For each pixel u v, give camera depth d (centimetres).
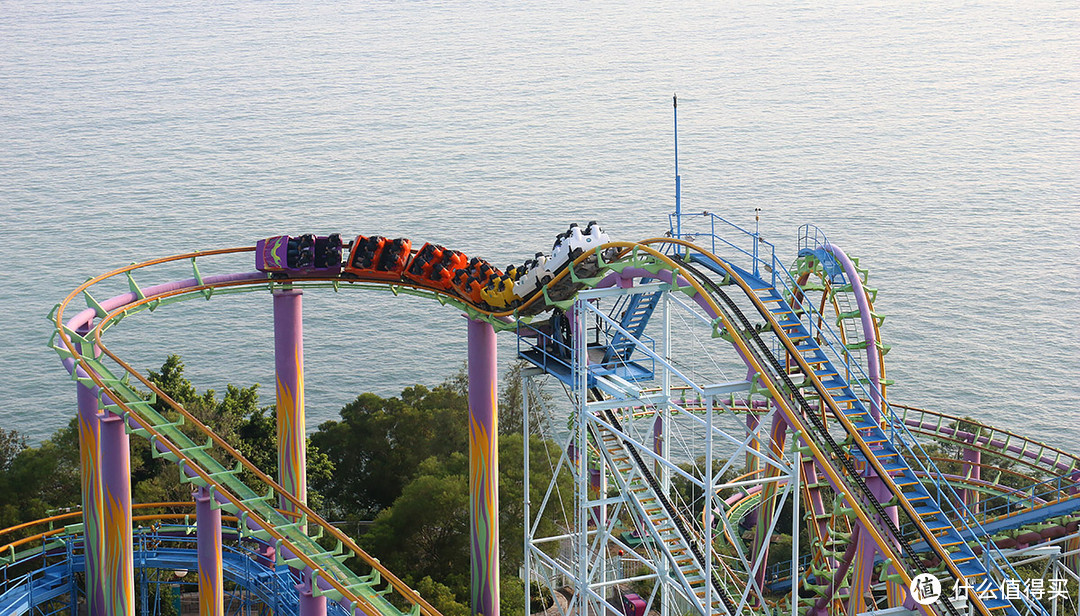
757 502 8412
